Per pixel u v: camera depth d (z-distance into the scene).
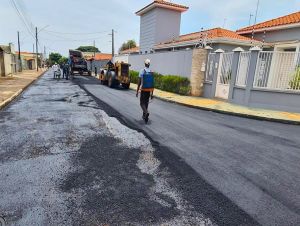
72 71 28.69
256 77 11.07
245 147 5.61
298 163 4.77
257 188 3.66
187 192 3.44
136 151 4.96
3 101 9.80
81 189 3.39
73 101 10.96
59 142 5.31
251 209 3.10
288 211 3.09
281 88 10.66
